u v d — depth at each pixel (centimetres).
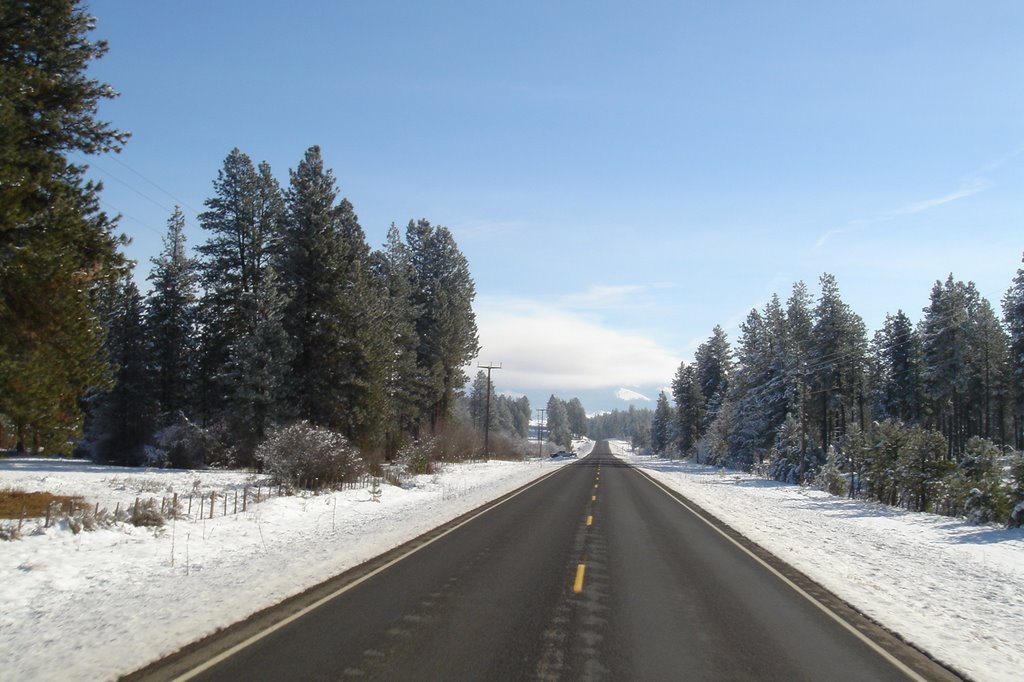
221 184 4341
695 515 2208
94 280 1728
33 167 1581
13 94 1511
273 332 3734
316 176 4019
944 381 6222
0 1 1564
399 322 5256
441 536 1543
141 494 2148
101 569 1062
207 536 1434
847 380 6875
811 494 3497
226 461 3809
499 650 708
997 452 2458
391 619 817
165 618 798
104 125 1823
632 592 1015
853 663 711
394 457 4550
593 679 630
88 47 1816
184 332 5028
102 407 4522
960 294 6406
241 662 650
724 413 7506
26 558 1069
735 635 802
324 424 3950
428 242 6331
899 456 2834
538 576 1107
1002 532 1864
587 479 4153
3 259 1391
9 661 641
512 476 4350
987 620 934
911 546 1641
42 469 3164
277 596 919
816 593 1057
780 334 6750
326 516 1891
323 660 661
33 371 1520
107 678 600
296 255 3959
